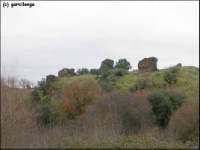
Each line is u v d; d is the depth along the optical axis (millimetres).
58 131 18438
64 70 63062
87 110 27438
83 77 57344
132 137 18953
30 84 26203
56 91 44594
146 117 26484
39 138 16594
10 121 15945
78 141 16797
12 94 16672
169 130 21250
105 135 18406
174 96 31438
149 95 31406
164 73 53531
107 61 63344
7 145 15164
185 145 18094
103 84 47875
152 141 18203
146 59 60344
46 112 30531
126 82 52688
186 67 57375
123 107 25781
